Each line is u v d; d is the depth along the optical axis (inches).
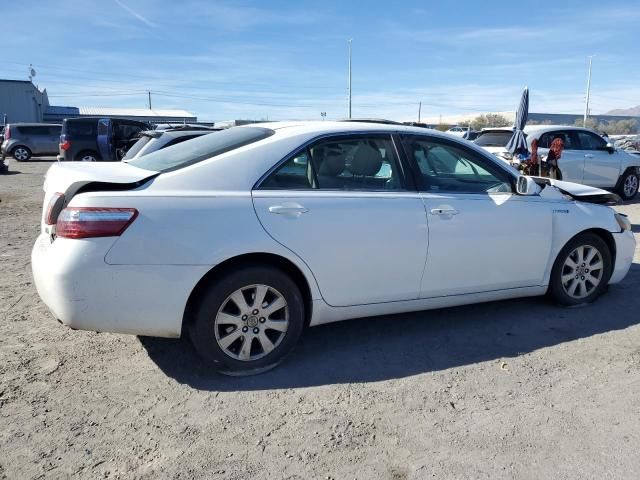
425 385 132.6
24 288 202.8
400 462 103.3
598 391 130.0
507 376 137.3
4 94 1849.2
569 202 177.9
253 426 114.3
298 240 134.7
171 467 100.8
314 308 141.6
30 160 1038.4
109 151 655.1
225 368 135.1
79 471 99.3
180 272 124.7
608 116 3174.2
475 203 158.7
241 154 136.2
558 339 160.1
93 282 119.8
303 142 141.8
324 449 106.8
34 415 116.7
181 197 126.4
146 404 122.2
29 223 348.8
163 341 155.2
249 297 135.0
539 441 109.9
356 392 128.9
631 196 479.2
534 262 170.7
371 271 144.9
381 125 155.0
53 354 146.2
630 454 105.9
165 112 2817.4
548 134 438.3
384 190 149.6
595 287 186.9
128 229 120.8
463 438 110.9
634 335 163.2
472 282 161.2
